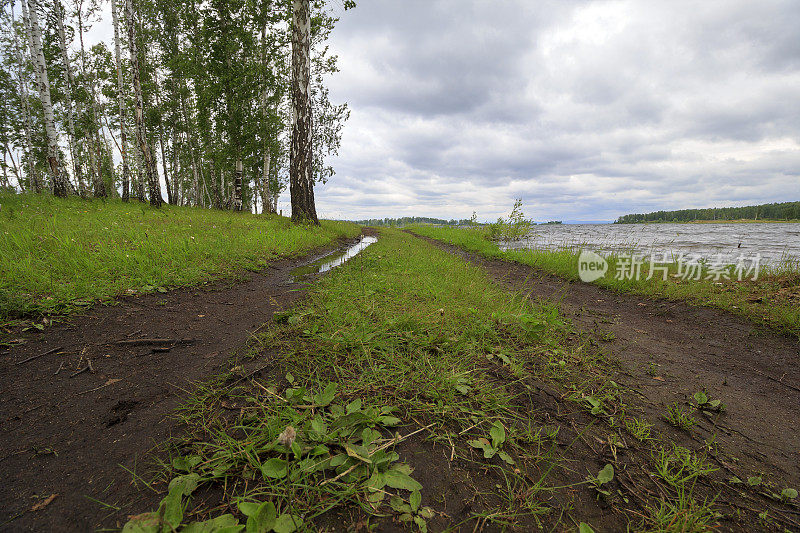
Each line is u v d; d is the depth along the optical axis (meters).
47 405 1.82
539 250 11.32
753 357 3.01
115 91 20.41
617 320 4.11
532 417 1.90
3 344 2.38
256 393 1.96
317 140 23.91
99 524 1.15
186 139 27.00
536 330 2.94
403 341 2.77
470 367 2.43
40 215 7.32
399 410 1.83
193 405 1.84
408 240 15.10
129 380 2.12
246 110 17.73
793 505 1.41
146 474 1.37
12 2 18.89
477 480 1.41
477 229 20.31
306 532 1.10
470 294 4.43
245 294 4.36
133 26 13.06
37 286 3.29
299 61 12.53
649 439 1.79
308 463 1.34
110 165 34.38
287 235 9.26
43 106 13.14
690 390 2.40
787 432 1.94
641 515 1.30
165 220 9.23
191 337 2.85
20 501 1.23
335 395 1.93
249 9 16.56
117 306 3.37
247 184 36.00
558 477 1.47
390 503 1.27
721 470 1.59
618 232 28.03
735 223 57.06
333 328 2.89
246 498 1.19
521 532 1.19
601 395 2.20
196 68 17.06
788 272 5.39
